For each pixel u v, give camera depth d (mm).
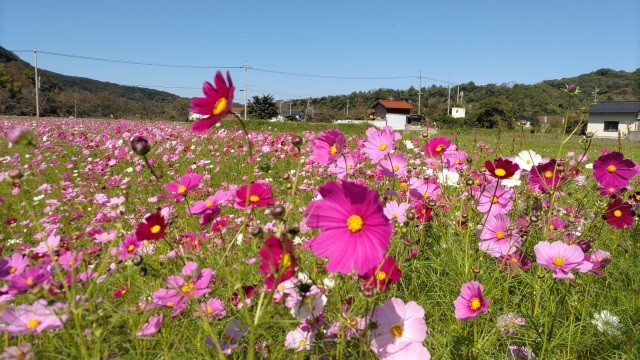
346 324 1252
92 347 1383
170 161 6492
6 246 2891
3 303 1349
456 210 2574
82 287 1556
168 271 2066
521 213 2787
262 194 1880
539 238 2340
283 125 28703
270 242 1216
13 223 3348
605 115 39875
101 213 3393
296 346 1446
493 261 2289
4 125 16859
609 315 1788
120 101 61250
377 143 2244
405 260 2129
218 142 10094
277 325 1628
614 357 1666
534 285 1793
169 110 59562
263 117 60719
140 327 1496
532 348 1659
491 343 1632
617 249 2564
